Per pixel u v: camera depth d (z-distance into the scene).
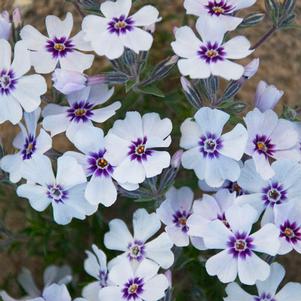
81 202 0.31
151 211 0.35
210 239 0.31
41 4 0.39
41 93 0.32
